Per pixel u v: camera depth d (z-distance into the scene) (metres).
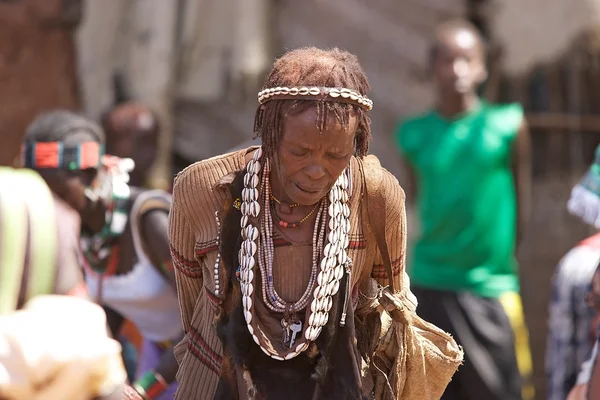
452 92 17.41
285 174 7.40
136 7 19.44
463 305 16.84
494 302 16.89
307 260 7.90
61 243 6.10
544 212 20.47
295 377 7.95
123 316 13.43
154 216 12.07
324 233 7.89
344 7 20.31
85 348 5.52
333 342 7.91
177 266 8.52
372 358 8.46
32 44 19.19
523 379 17.09
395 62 20.36
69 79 19.58
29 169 10.62
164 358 11.13
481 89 20.11
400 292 8.55
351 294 8.27
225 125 20.36
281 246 7.88
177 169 20.81
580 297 13.73
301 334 7.86
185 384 8.48
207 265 8.21
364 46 20.41
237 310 7.85
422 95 20.30
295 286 7.91
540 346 20.47
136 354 13.55
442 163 17.20
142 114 15.28
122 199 12.06
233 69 19.70
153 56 19.31
